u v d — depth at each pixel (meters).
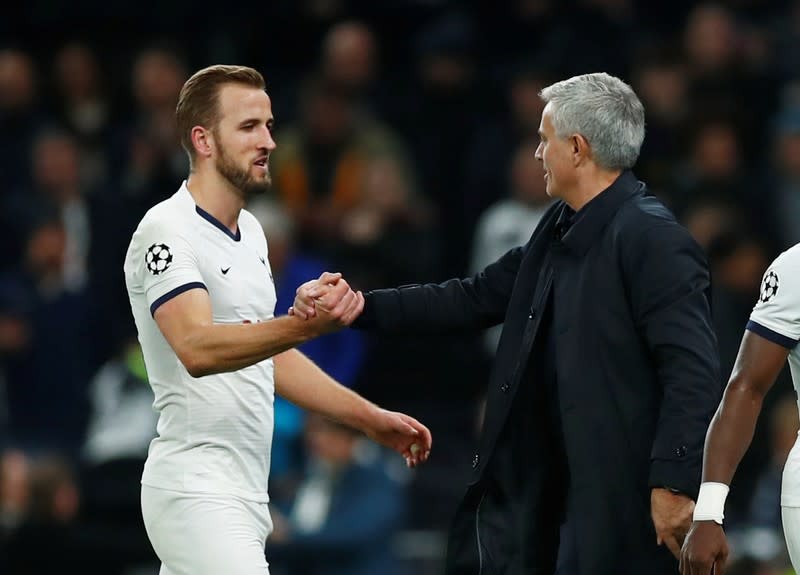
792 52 44.84
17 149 44.75
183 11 48.25
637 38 44.66
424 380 39.16
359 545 34.00
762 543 32.03
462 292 22.89
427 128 43.34
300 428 35.91
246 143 21.03
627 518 20.73
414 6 47.03
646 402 20.86
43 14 49.19
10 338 39.72
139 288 21.06
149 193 40.72
